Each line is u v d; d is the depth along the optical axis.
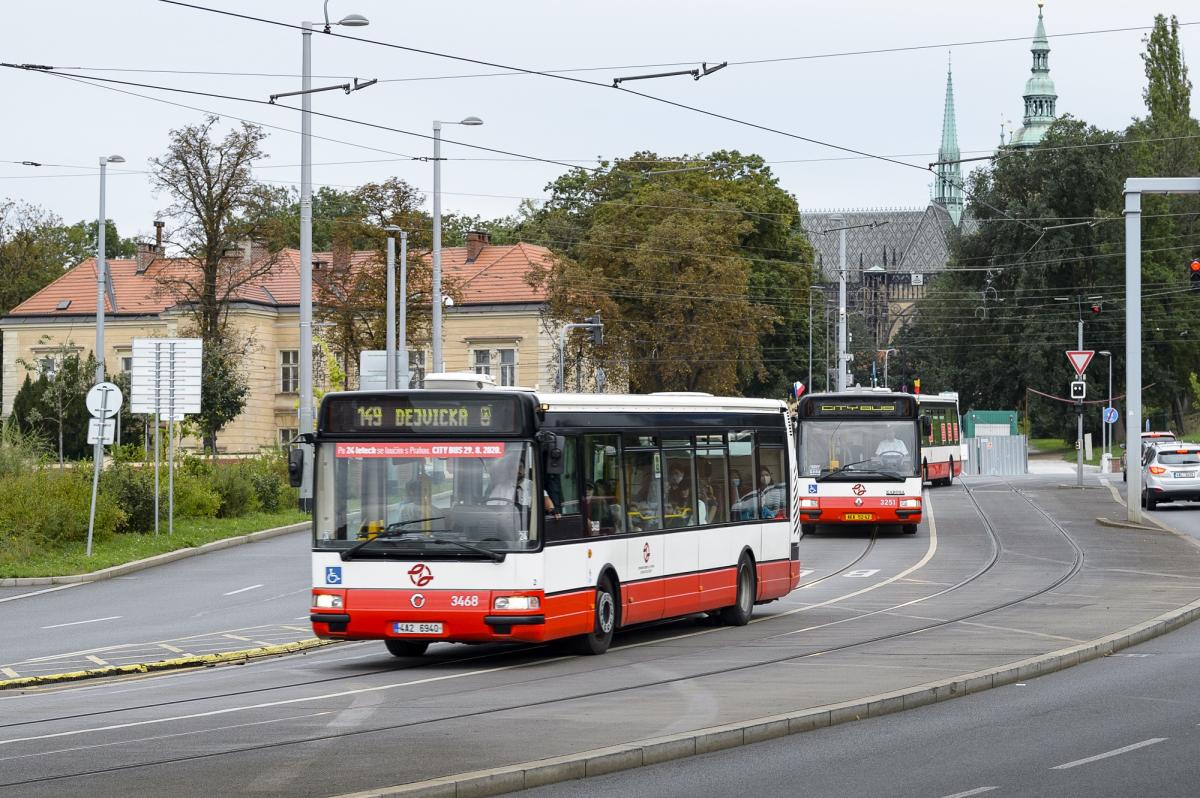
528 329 97.94
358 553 20.17
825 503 45.50
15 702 17.98
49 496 40.78
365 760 13.06
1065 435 119.81
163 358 43.56
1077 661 19.83
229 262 82.50
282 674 20.12
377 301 75.19
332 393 20.62
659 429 23.59
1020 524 48.91
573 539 20.83
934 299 128.62
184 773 12.59
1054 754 13.38
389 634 20.06
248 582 34.56
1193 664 19.58
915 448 45.53
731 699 16.56
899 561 37.94
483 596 19.84
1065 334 111.75
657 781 12.40
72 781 12.35
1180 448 55.56
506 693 17.59
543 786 12.22
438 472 20.25
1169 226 115.69
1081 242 111.44
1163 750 13.48
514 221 132.25
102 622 27.64
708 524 24.77
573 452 21.12
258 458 57.22
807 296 104.62
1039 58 199.50
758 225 100.00
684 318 80.25
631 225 84.75
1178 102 124.56
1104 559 36.75
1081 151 109.00
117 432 62.69
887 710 16.05
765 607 28.59
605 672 19.48
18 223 123.00
